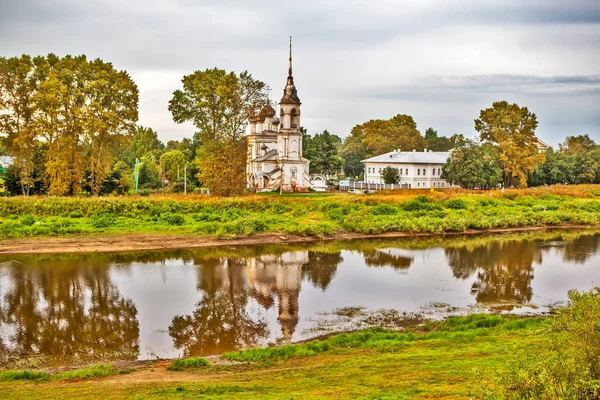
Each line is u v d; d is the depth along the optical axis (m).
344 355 24.17
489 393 14.30
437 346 24.47
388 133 168.88
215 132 87.81
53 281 41.03
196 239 57.59
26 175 76.75
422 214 71.38
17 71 73.25
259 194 94.25
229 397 17.48
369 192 95.50
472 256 51.25
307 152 142.62
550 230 69.25
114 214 63.06
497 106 112.19
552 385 13.72
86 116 74.00
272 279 41.94
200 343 28.27
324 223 63.47
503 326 27.67
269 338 28.97
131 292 38.06
